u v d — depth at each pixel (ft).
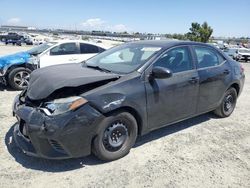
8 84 26.71
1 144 13.79
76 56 29.84
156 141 15.02
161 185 11.00
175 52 15.06
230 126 17.99
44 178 11.08
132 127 12.87
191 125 17.78
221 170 12.37
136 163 12.56
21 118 11.57
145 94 13.00
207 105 17.02
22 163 12.12
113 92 11.95
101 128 11.70
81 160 12.57
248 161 13.34
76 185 10.73
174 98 14.48
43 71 13.58
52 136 10.70
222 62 18.20
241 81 19.63
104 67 14.47
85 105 11.24
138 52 14.79
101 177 11.34
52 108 10.94
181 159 13.16
